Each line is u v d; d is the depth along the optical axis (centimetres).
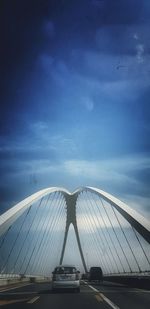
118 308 1852
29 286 4400
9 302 2156
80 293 3008
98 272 6625
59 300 2298
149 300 2289
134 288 3900
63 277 3095
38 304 2047
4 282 4675
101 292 3098
